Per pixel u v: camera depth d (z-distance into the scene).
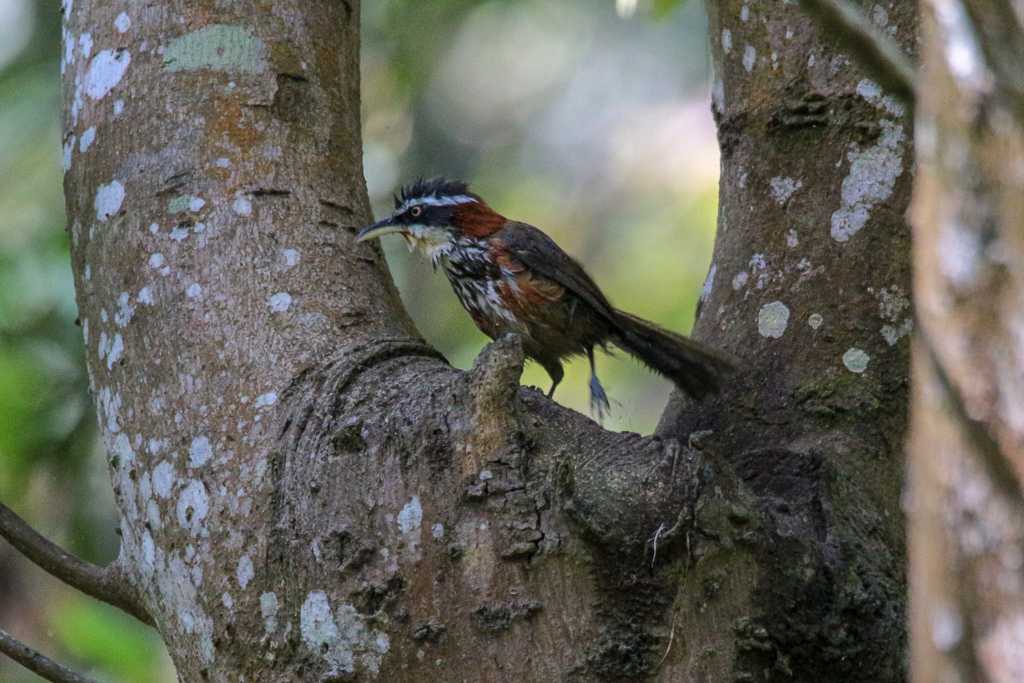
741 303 9.84
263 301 8.49
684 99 27.59
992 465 4.23
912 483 4.57
